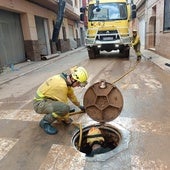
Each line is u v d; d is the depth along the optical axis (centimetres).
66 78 365
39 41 1636
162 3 1207
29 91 662
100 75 812
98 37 1220
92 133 357
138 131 362
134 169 271
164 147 314
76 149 323
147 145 321
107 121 372
